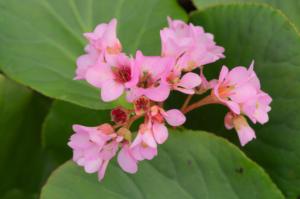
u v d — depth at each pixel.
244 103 0.31
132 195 0.33
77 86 0.36
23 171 0.41
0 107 0.37
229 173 0.33
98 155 0.30
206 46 0.32
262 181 0.33
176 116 0.30
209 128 0.38
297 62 0.35
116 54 0.30
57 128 0.39
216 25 0.38
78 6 0.38
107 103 0.35
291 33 0.36
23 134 0.40
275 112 0.36
